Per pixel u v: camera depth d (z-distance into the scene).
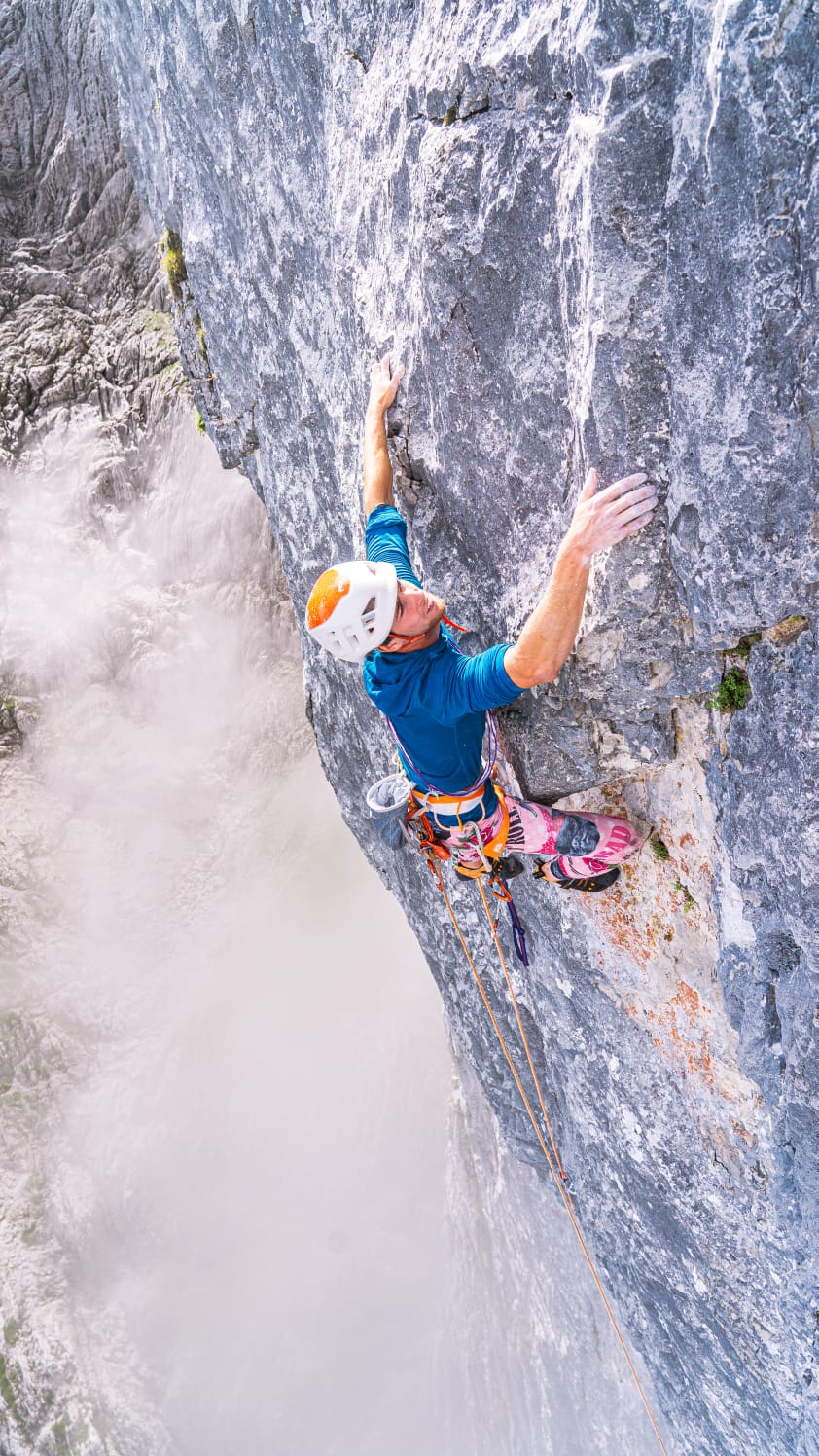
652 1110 4.86
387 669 3.26
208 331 7.29
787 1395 4.66
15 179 25.20
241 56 5.43
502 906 5.49
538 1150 7.29
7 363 24.83
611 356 2.91
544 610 3.02
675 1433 6.05
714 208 2.58
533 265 3.22
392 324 4.17
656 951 4.39
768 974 3.77
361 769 7.50
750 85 2.36
